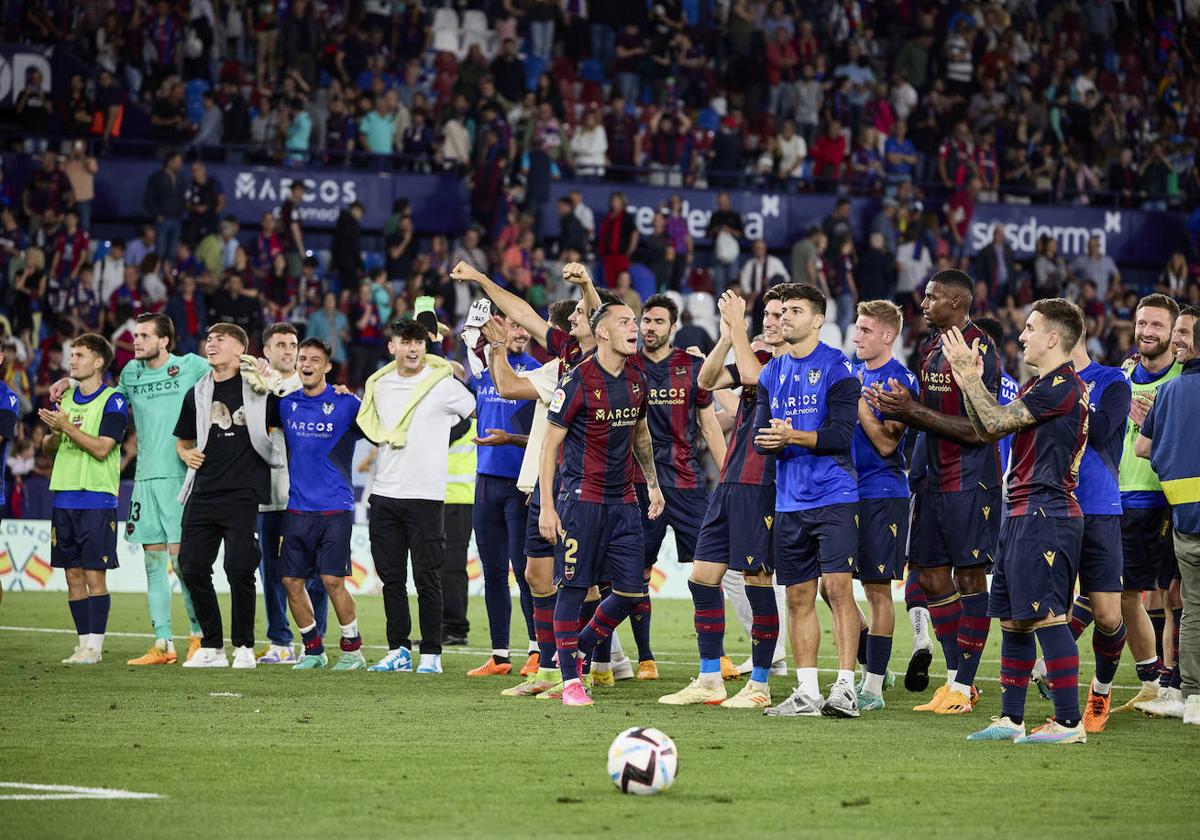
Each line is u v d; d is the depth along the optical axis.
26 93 74.00
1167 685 27.78
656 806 17.12
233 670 32.91
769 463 26.66
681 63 88.50
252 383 33.09
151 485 35.22
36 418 65.50
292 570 33.66
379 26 83.94
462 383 35.03
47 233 68.50
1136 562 28.36
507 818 16.30
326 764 19.67
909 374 28.30
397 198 78.88
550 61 86.06
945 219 87.31
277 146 77.62
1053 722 23.36
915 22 96.00
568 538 26.91
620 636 45.25
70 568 34.78
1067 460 23.22
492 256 75.69
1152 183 93.81
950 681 27.88
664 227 78.62
